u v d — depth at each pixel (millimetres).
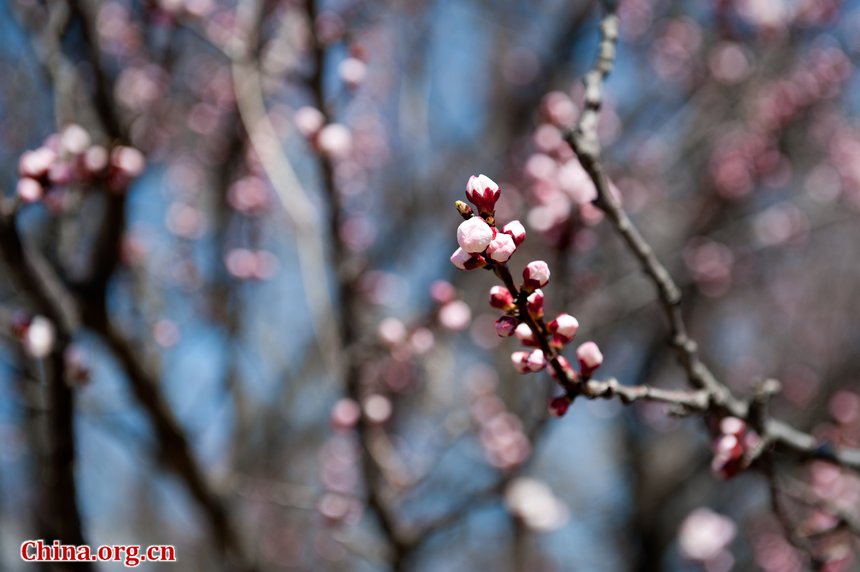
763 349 8008
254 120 3881
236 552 4008
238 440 4758
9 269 2764
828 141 6469
